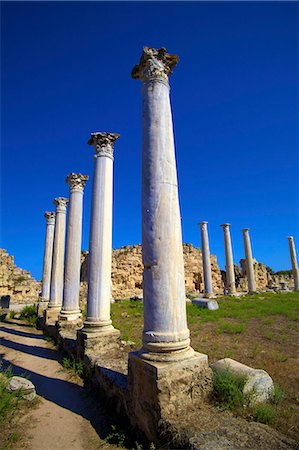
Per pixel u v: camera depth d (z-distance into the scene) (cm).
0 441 473
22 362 926
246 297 2477
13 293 2883
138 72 639
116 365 678
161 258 501
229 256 3136
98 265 882
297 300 2009
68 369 836
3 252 2961
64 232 1641
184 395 443
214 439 349
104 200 921
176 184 551
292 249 3625
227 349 855
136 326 1262
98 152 962
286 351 824
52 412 578
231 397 456
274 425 414
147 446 427
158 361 457
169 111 586
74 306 1237
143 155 563
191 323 1284
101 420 542
